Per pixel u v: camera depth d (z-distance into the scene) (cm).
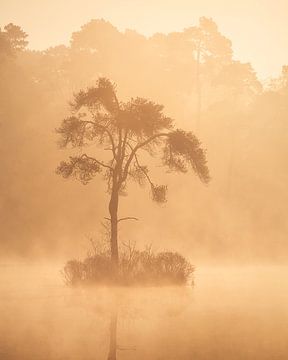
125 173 6844
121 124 6762
